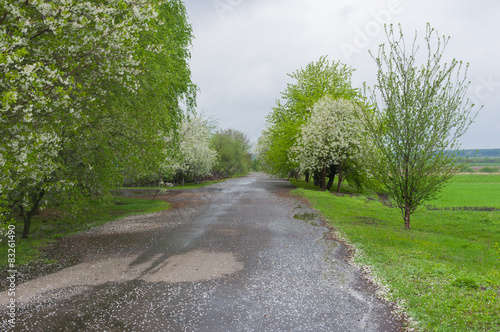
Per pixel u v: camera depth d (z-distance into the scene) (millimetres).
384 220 16594
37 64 6898
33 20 7586
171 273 8008
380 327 5297
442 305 5875
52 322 5484
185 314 5773
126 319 5582
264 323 5445
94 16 8156
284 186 41406
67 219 13711
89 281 7473
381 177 14586
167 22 17703
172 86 18984
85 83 9367
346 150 29984
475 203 26406
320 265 8617
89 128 12547
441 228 15430
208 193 31578
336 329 5230
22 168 7422
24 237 12477
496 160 137875
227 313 5816
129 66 9828
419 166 13523
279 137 40156
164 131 18094
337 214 17531
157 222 15391
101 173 14078
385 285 7016
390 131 13820
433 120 13117
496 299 6070
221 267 8469
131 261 9055
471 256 9711
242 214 17688
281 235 12305
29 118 6812
